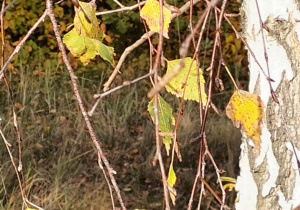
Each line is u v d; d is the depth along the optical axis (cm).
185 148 441
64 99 514
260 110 115
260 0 137
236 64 575
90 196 366
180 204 381
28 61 581
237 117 116
